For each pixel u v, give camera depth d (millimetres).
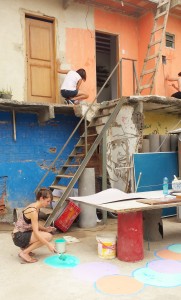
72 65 7934
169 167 7105
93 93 8234
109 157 7324
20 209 6441
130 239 4070
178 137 7203
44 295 3109
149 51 8586
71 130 7844
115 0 8117
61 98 7711
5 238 5414
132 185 6633
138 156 6684
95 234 5586
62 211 5754
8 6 7176
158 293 3119
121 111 7105
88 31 8211
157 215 5047
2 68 7062
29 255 4234
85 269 3797
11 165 7055
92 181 6312
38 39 7594
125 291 3170
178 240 5074
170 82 8820
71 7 7984
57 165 7609
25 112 7254
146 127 8180
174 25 9055
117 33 8672
